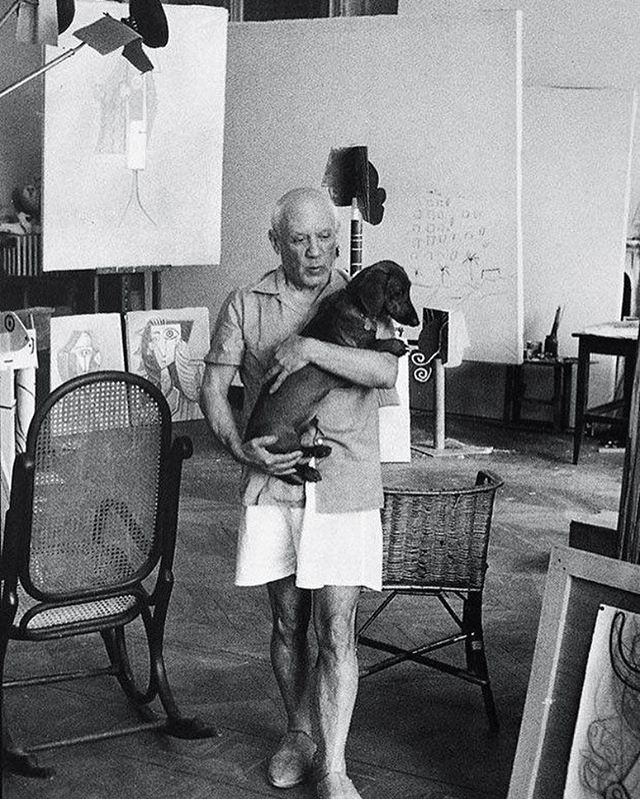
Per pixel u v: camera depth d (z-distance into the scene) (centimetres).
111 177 658
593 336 743
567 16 853
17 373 443
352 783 323
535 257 866
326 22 795
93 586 327
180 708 379
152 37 450
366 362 302
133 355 702
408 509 347
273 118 820
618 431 831
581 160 848
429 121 778
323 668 315
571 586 271
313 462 308
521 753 273
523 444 811
